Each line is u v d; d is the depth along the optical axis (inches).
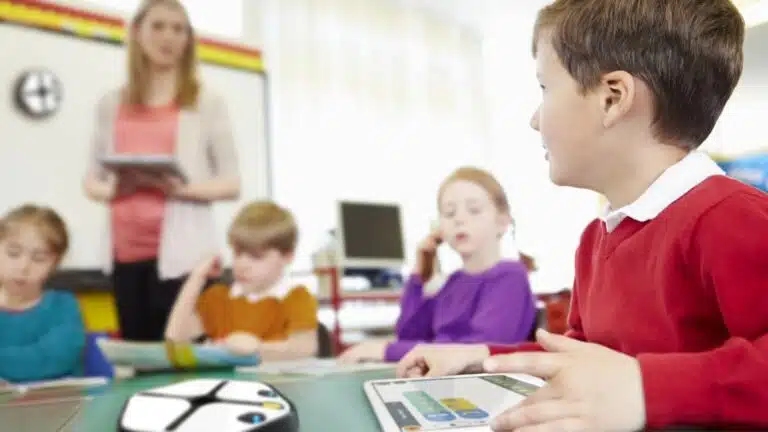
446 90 167.0
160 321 88.6
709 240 19.4
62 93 106.7
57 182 105.0
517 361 15.8
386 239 131.2
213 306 70.2
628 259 23.5
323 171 143.7
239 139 126.0
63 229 60.1
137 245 89.2
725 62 21.9
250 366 40.9
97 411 23.3
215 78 123.9
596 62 21.2
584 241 30.1
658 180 21.8
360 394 24.2
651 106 21.0
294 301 67.8
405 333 57.7
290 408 17.1
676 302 21.2
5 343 51.7
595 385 15.1
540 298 64.4
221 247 117.0
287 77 140.6
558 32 22.3
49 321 54.2
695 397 14.9
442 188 56.6
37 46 105.6
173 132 90.4
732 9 22.5
